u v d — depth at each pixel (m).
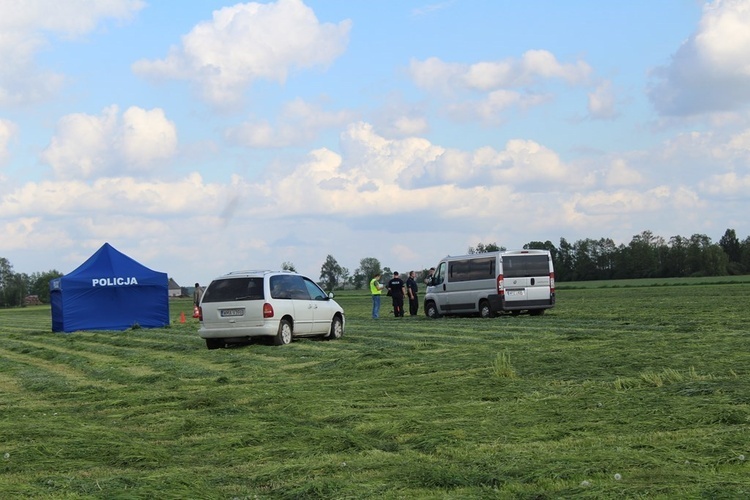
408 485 6.59
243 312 22.78
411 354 18.45
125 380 16.22
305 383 14.25
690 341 18.25
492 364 15.50
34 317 70.25
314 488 6.48
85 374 17.97
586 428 8.85
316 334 24.45
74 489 6.70
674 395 10.73
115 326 36.19
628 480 6.37
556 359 15.53
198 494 6.42
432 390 12.45
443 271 34.06
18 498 6.48
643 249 153.12
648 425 8.87
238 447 8.57
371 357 17.78
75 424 10.20
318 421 10.07
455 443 8.33
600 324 26.22
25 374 17.98
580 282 134.75
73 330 35.53
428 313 34.72
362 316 40.50
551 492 6.09
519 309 31.98
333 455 7.98
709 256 148.50
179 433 9.66
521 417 9.66
